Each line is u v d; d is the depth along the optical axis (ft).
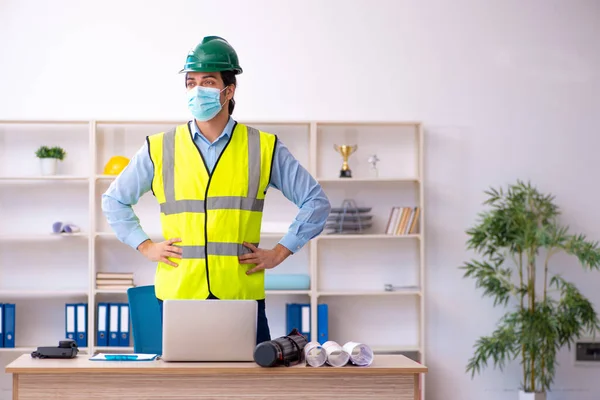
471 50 19.44
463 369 19.24
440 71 19.38
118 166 18.15
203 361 8.76
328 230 18.89
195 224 9.92
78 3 18.93
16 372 8.43
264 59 19.10
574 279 19.47
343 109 19.22
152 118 18.94
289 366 8.59
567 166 19.53
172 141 10.16
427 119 19.35
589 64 19.57
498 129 19.44
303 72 19.17
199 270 9.83
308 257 19.08
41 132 18.90
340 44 19.24
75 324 18.24
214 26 19.06
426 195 19.30
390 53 19.33
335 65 19.22
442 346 19.24
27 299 18.90
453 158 19.36
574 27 19.58
